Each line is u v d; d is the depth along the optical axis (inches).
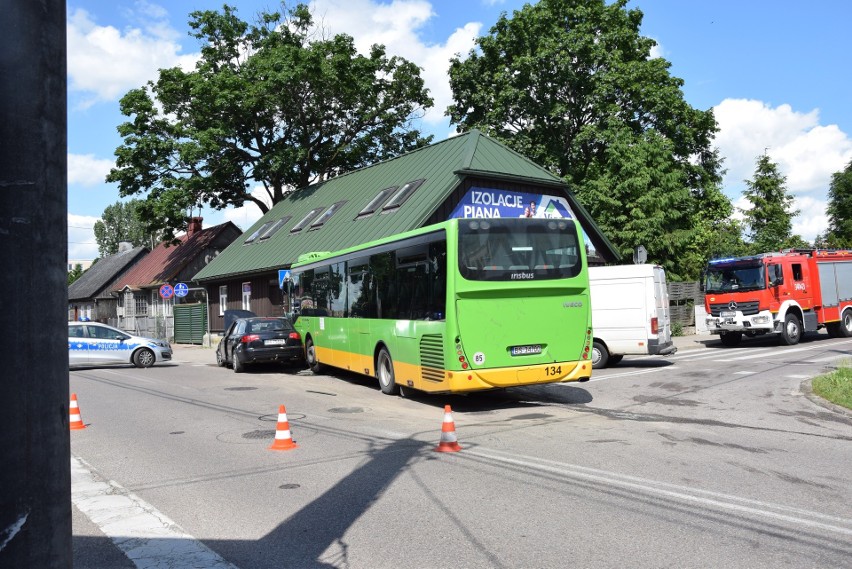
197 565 177.3
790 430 342.3
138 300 1980.8
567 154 1401.3
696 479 249.8
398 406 462.9
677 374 594.9
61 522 86.2
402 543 190.1
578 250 441.1
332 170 1536.7
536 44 1355.8
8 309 81.4
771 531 191.9
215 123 1359.5
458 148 912.9
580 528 197.8
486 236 420.8
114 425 416.2
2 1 84.0
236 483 263.9
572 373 434.9
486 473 266.1
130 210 4003.4
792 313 869.8
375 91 1499.8
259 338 732.0
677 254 1199.6
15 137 83.2
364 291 561.3
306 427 387.5
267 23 1456.7
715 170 1704.0
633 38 1386.6
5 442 80.9
